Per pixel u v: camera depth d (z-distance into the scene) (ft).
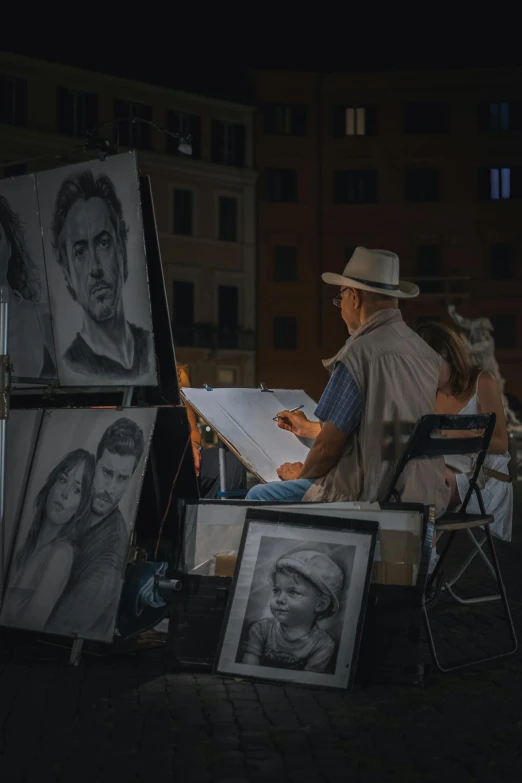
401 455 16.46
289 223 157.48
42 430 17.85
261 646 15.61
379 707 14.33
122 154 17.12
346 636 15.35
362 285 17.75
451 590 22.07
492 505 21.65
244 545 16.06
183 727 13.20
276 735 12.96
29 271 18.40
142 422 16.98
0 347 17.46
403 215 158.71
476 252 159.12
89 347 17.79
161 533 18.34
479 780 11.39
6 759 11.95
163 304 17.51
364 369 16.97
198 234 150.71
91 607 16.52
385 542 15.89
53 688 15.03
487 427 17.47
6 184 18.53
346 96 158.71
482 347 105.40
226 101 152.97
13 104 135.54
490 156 158.81
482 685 15.56
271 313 157.17
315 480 17.49
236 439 20.08
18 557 17.35
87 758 12.00
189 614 16.29
